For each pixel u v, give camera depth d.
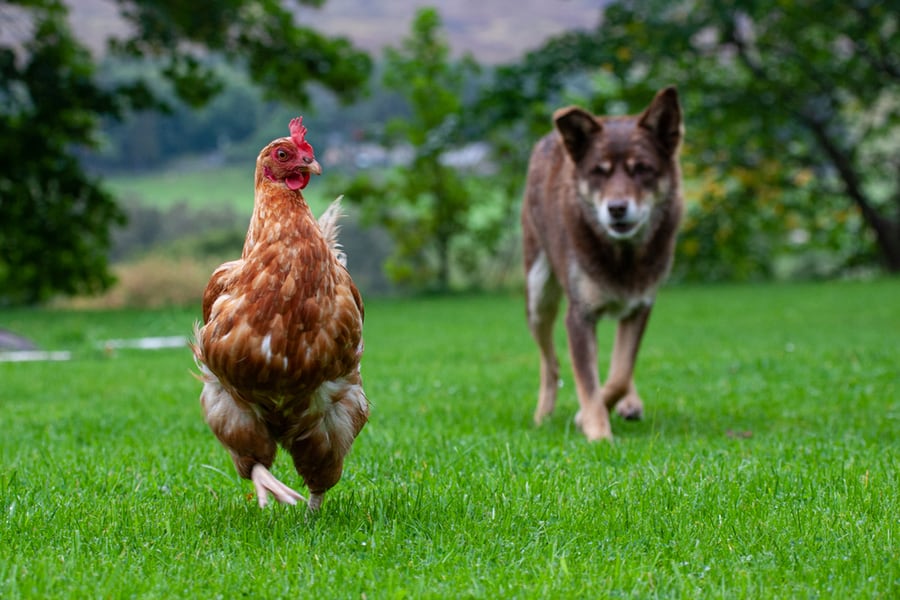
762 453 7.21
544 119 31.73
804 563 4.64
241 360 4.84
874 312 19.86
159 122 66.56
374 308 25.92
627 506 5.57
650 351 14.23
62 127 27.36
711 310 21.31
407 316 22.89
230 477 6.71
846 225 34.62
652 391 10.66
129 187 61.06
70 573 4.57
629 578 4.44
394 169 33.81
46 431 8.67
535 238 9.72
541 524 5.32
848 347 14.00
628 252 8.50
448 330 19.11
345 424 5.30
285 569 4.63
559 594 4.25
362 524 5.35
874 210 33.16
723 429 8.50
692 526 5.21
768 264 35.00
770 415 9.17
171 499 6.00
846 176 32.94
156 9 25.84
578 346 8.58
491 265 34.41
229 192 59.75
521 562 4.75
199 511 5.69
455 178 33.47
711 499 5.73
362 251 40.81
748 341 15.34
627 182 8.30
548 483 6.15
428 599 4.23
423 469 6.67
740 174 32.53
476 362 13.88
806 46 32.62
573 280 8.63
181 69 30.47
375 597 4.29
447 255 33.91
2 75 25.83
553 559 4.71
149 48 27.28
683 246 32.72
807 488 5.98
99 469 6.81
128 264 32.50
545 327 9.55
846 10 31.45
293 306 4.84
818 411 9.25
